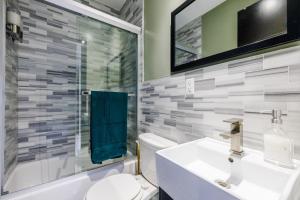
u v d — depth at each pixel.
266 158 0.58
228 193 0.39
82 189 1.23
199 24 0.97
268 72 0.66
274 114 0.58
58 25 1.64
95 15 1.47
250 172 0.59
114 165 1.42
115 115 1.45
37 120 1.55
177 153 0.74
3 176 1.02
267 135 0.59
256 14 0.70
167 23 1.26
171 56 1.16
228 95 0.80
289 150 0.54
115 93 1.47
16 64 1.39
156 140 1.21
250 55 0.72
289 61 0.60
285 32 0.60
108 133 1.40
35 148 1.53
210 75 0.90
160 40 1.34
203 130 0.94
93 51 1.74
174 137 1.17
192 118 1.02
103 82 1.81
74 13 1.51
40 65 1.56
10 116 1.24
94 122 1.33
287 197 0.36
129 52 1.74
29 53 1.51
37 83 1.55
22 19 1.46
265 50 0.67
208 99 0.91
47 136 1.59
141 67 1.64
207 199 0.45
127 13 2.00
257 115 0.69
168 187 0.62
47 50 1.60
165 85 1.27
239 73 0.76
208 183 0.45
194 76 1.00
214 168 0.72
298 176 0.46
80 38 1.70
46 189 1.09
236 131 0.64
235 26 0.78
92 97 1.34
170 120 1.21
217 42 0.87
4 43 1.05
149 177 1.16
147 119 1.52
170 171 0.61
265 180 0.55
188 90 1.05
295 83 0.58
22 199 1.00
